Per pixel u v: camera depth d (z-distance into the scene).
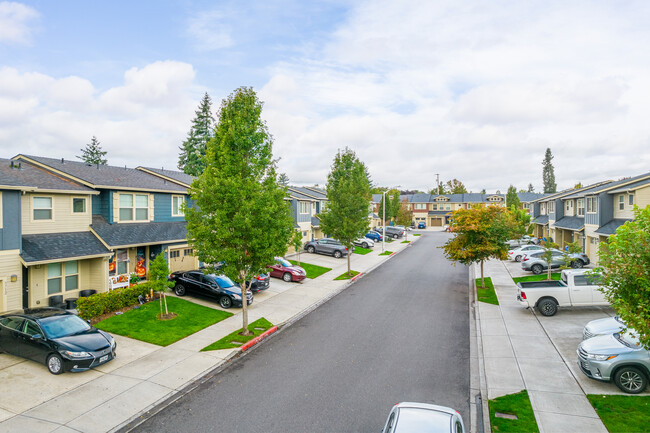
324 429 8.60
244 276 15.23
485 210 23.22
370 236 52.72
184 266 23.86
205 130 48.84
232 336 14.74
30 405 9.36
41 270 17.03
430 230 77.69
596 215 29.55
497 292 22.09
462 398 10.15
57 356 10.94
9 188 14.66
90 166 23.16
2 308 14.73
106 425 8.66
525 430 8.38
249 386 10.77
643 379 9.80
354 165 37.41
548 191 108.38
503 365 11.99
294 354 13.22
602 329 12.03
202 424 8.80
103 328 14.98
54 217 17.92
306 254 37.97
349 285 25.22
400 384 10.91
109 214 20.38
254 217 14.73
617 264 8.09
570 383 10.62
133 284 19.98
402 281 26.44
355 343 14.30
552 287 16.98
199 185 15.18
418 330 15.80
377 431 8.54
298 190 43.88
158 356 12.72
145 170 27.50
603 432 8.23
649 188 24.61
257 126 15.41
